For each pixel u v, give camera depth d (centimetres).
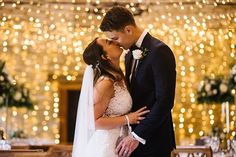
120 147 344
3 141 622
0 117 1027
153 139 342
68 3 1150
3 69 849
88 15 1164
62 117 1278
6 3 1121
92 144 357
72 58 1259
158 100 329
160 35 1158
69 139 1274
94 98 349
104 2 1122
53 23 1173
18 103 868
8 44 1209
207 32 1120
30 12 1152
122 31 340
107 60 357
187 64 1180
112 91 351
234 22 1089
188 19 1120
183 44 1169
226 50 1108
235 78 698
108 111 352
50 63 1255
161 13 1137
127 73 362
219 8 1095
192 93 1172
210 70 1163
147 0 1115
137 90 347
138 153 345
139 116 340
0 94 852
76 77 1270
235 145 584
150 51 338
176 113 1202
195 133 1191
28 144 806
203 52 1162
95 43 360
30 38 1196
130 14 345
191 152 564
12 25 1153
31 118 1239
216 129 754
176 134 1195
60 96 1276
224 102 815
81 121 359
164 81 330
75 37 1194
